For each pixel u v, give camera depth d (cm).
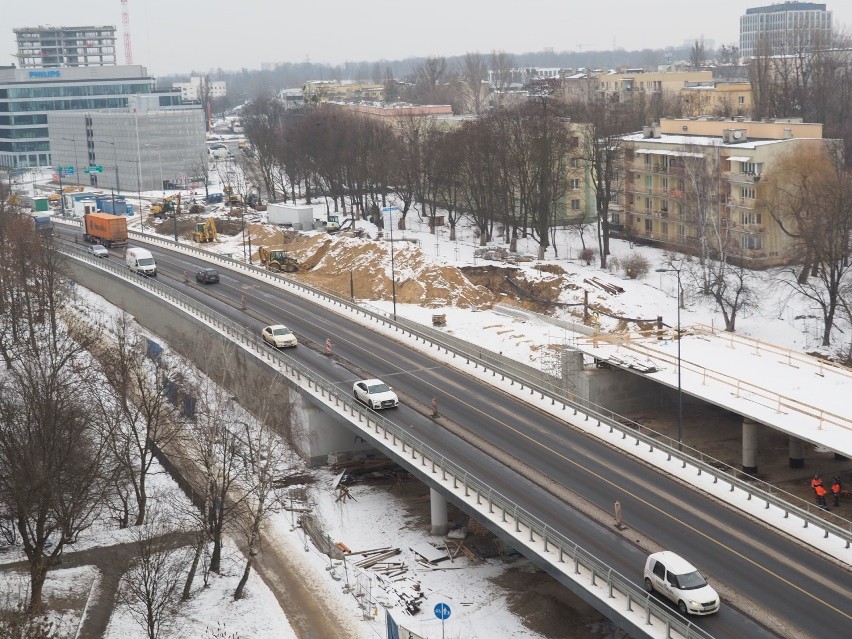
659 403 8806
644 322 10862
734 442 8156
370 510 7256
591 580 4828
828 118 18075
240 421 8100
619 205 15538
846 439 6334
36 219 16725
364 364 8850
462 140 15688
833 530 5222
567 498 5897
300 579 6281
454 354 9106
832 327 11106
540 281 12800
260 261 15088
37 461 6319
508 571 6253
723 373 7844
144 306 11544
